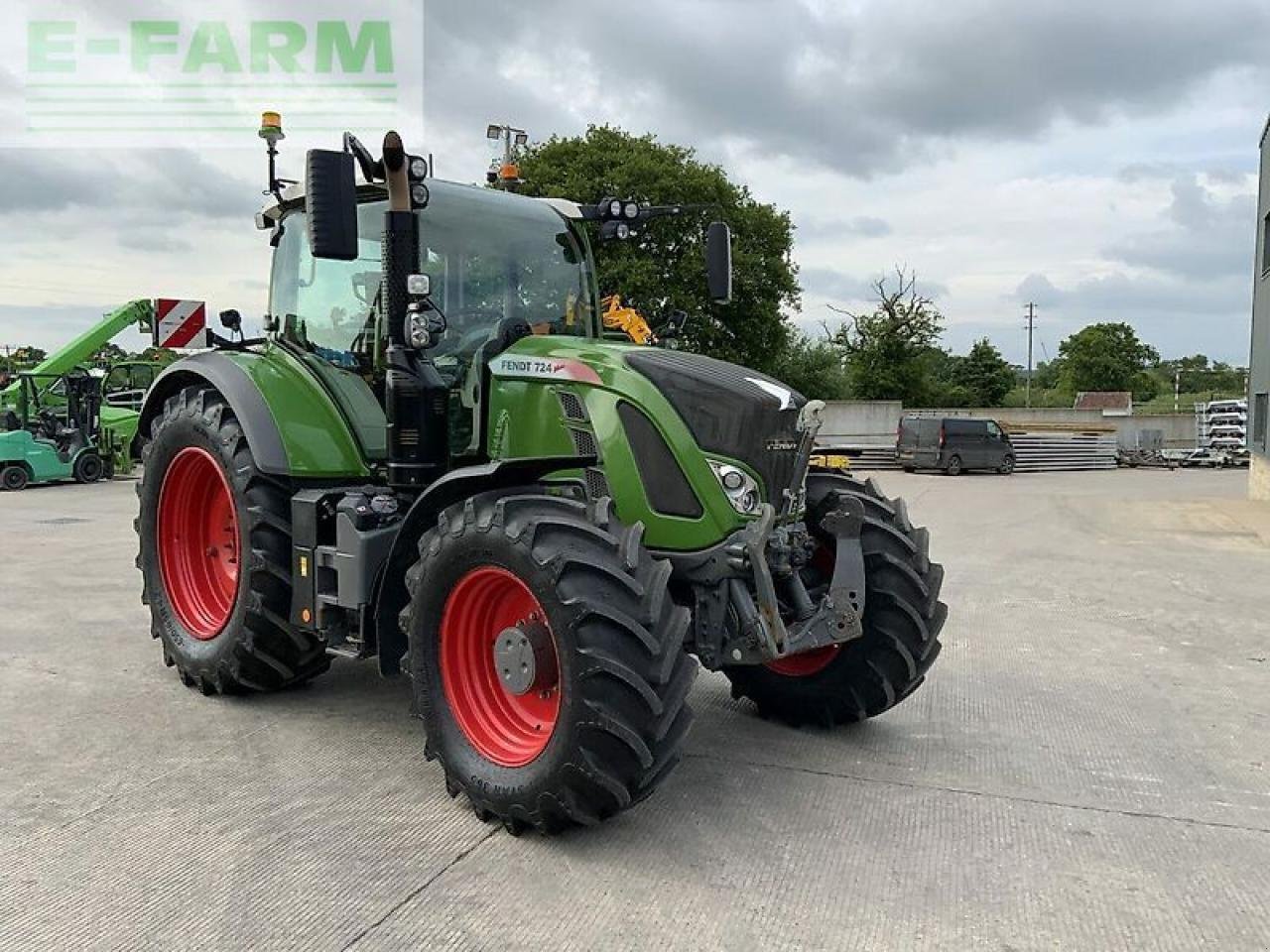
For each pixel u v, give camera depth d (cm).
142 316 1788
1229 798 387
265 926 282
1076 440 2850
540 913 291
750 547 366
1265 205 1722
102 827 346
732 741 447
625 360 394
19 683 512
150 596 528
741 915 292
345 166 368
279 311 515
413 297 396
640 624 320
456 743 360
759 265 2444
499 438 417
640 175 2208
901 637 431
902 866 326
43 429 1666
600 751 317
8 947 270
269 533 456
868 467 2697
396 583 397
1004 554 1017
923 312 4609
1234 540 1148
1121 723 478
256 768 404
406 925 284
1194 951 278
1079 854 337
